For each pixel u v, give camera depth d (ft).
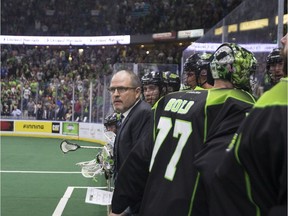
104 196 19.35
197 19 122.62
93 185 44.45
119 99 15.16
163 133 10.69
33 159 64.34
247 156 7.30
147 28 135.23
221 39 43.50
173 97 11.18
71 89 98.48
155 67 59.21
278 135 6.86
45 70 138.51
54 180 47.52
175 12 130.62
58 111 99.04
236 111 9.04
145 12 141.79
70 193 40.57
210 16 119.85
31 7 153.28
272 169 7.00
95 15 151.33
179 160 9.93
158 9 135.23
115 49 144.05
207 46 49.47
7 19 150.82
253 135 7.14
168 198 9.91
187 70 17.49
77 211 33.78
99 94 90.22
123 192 12.05
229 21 40.37
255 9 32.81
